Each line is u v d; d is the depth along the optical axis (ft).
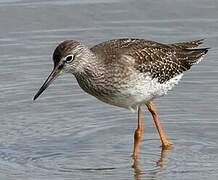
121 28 70.54
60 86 62.85
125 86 51.19
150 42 54.13
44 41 68.90
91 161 51.13
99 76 50.98
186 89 61.82
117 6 73.00
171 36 69.15
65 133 55.42
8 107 59.16
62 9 72.54
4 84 62.64
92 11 72.49
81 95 61.26
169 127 56.13
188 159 50.98
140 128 53.31
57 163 50.80
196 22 71.15
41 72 64.28
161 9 72.74
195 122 56.54
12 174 48.93
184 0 73.10
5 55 66.90
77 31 70.18
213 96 60.34
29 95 60.90
